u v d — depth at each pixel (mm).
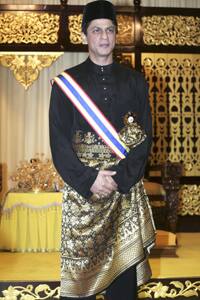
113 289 1902
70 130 1885
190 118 5617
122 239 1839
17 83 5770
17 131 5805
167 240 4129
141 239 1840
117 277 1826
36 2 5652
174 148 5598
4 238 4250
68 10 5445
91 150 1850
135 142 1850
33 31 5473
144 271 1942
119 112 1874
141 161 1829
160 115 5574
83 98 1848
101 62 1882
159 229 4738
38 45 5477
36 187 4402
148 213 1899
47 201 4250
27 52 5512
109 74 1888
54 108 1865
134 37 5457
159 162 5570
